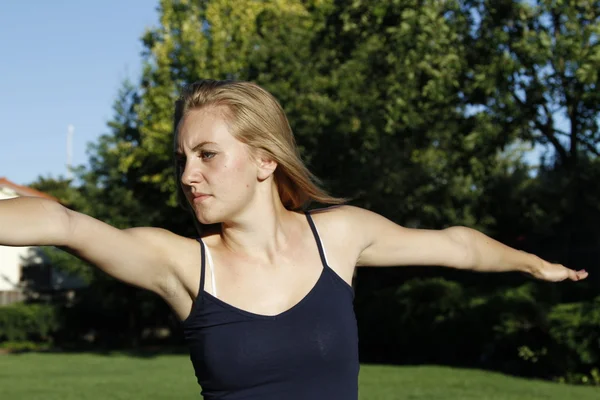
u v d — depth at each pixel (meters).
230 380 2.34
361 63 19.80
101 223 2.30
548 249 23.36
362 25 17.25
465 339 18.88
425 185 23.11
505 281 21.81
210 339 2.36
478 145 16.58
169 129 24.50
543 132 17.11
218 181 2.42
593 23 14.80
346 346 2.41
